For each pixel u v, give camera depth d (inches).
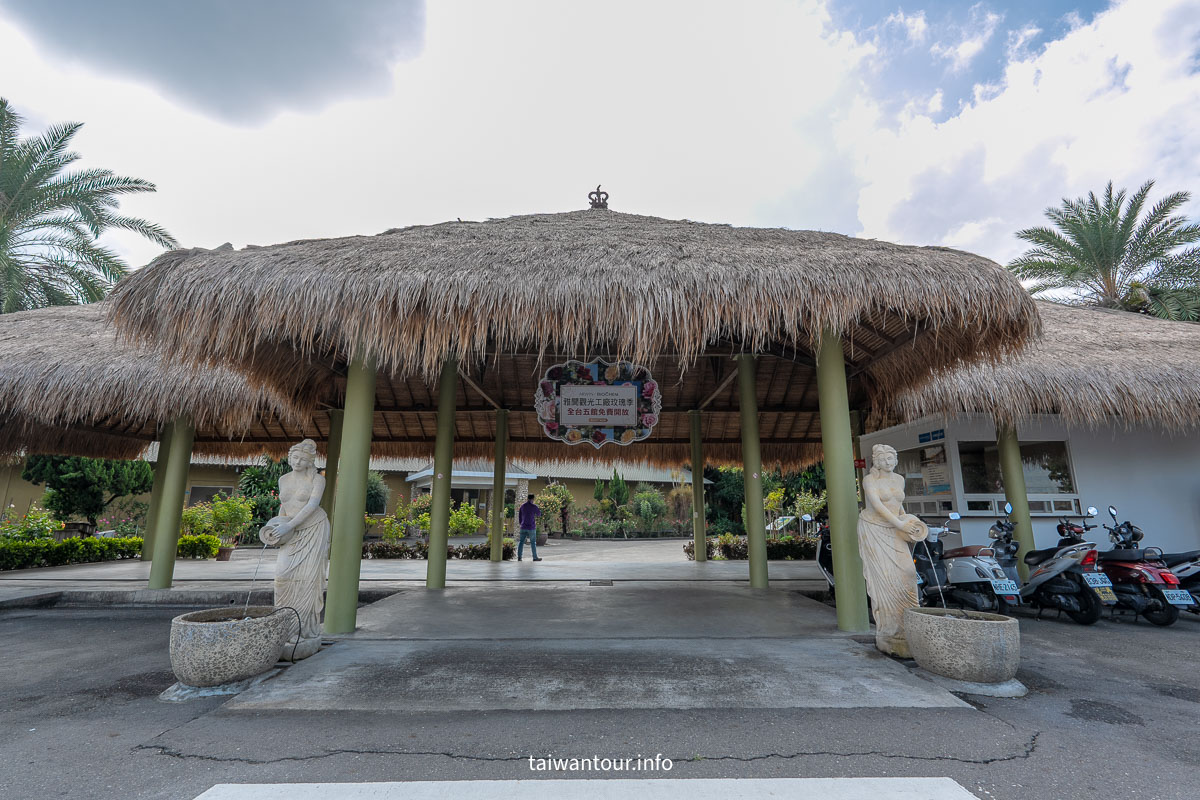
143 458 647.1
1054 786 100.9
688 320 175.9
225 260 181.2
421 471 928.3
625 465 504.7
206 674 146.2
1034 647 205.0
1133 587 246.5
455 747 115.4
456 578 360.2
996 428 322.0
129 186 626.5
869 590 185.2
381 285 173.2
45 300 614.2
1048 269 740.7
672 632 208.1
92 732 125.3
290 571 177.3
